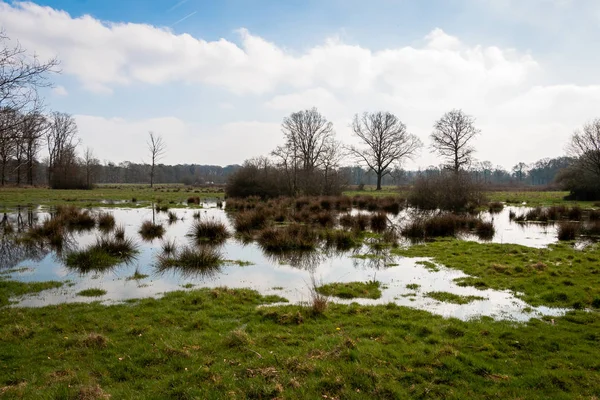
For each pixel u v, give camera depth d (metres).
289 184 33.22
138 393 4.22
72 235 14.95
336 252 12.46
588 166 33.75
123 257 11.39
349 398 4.13
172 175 102.12
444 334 5.84
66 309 6.92
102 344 5.38
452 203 24.77
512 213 22.09
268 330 6.02
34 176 55.78
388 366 4.81
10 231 15.65
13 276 9.30
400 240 14.70
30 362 4.92
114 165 94.56
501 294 7.91
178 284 8.78
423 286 8.60
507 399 4.13
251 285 8.77
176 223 19.05
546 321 6.39
